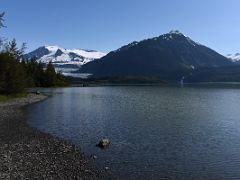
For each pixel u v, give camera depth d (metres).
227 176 24.36
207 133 41.25
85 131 41.84
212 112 65.56
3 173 22.23
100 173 24.45
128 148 32.62
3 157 26.72
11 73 95.50
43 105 77.62
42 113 60.81
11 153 28.45
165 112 64.62
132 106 77.44
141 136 38.81
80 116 56.91
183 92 157.88
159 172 25.11
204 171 25.45
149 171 25.30
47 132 40.91
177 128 44.84
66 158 28.19
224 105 82.75
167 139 37.25
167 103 87.38
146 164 27.11
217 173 25.00
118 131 42.06
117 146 33.44
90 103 85.25
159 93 145.50
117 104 82.94
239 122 51.06
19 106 73.44
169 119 54.06
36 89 171.38
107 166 26.33
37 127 44.59
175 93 146.38
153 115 59.44
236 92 160.25
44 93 133.38
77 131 41.81
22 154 28.42
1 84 92.12
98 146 33.31
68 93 136.88
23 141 34.41
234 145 34.34
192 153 30.84
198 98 110.75
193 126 46.72
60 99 99.31
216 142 35.84
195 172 25.20
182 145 34.22
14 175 22.02
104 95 124.44
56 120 51.53
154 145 34.09
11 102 81.75
